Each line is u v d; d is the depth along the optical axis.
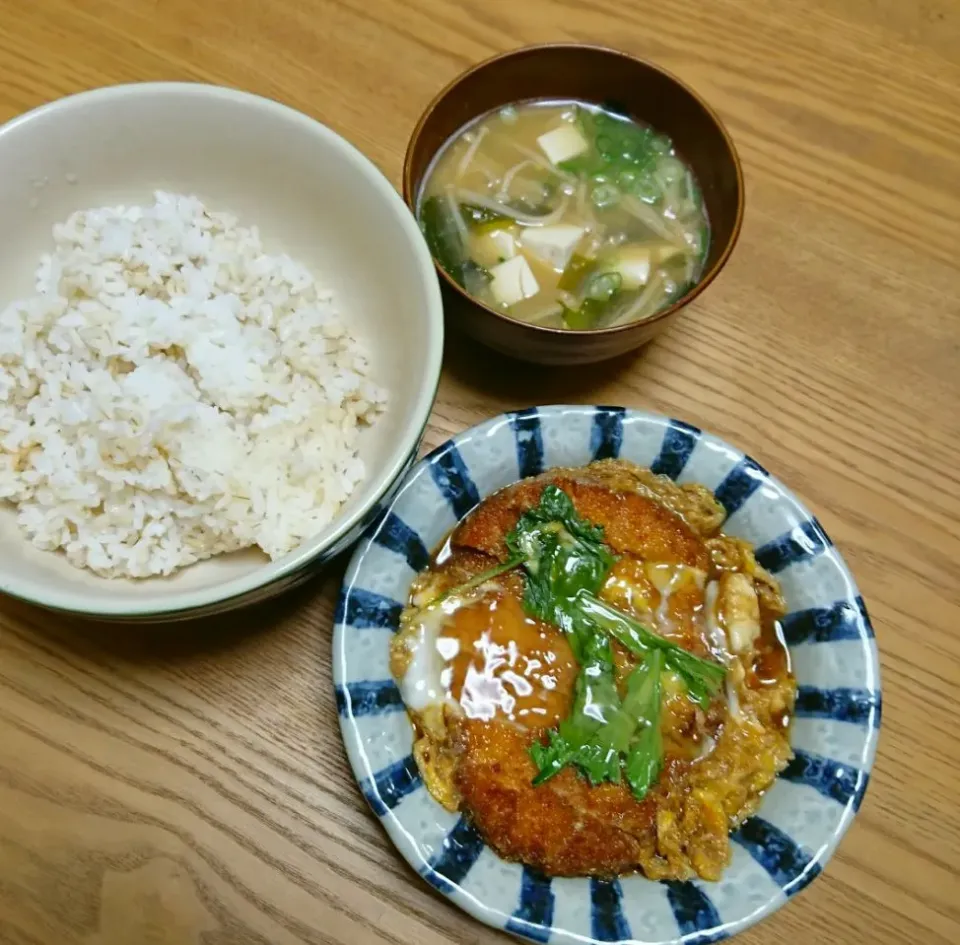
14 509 0.31
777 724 0.32
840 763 0.30
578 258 0.36
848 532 0.36
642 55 0.41
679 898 0.29
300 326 0.33
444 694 0.31
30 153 0.31
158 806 0.31
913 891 0.31
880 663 0.33
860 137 0.41
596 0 0.42
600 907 0.29
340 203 0.32
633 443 0.33
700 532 0.34
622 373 0.37
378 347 0.33
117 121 0.32
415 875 0.31
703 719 0.32
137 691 0.32
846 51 0.42
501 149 0.37
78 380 0.31
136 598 0.26
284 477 0.31
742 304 0.38
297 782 0.31
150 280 0.32
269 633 0.33
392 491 0.29
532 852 0.30
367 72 0.40
